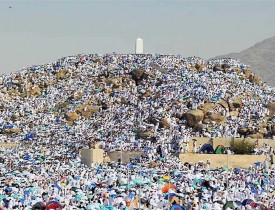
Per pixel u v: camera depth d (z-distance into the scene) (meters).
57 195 147.88
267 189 171.12
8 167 195.50
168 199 144.38
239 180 179.75
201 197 151.62
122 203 141.88
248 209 141.50
